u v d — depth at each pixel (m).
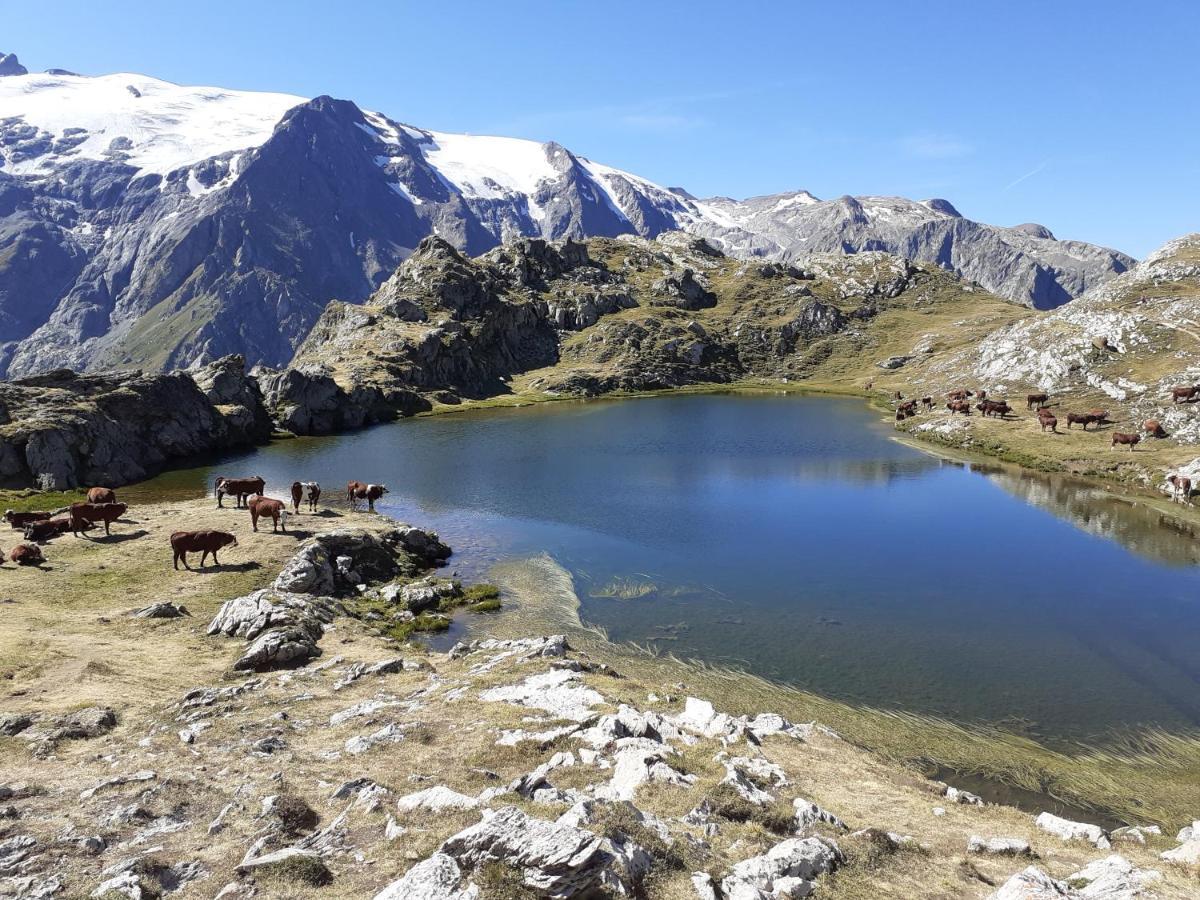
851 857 15.81
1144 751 28.22
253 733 22.56
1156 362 101.12
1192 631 39.72
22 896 12.48
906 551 54.12
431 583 46.19
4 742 20.78
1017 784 25.86
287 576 41.22
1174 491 68.88
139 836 15.42
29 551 42.56
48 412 80.62
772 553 53.59
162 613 35.69
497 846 12.87
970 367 138.88
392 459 94.81
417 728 22.53
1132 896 13.85
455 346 182.75
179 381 105.69
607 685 28.28
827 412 138.25
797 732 26.81
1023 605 43.50
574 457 93.56
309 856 13.68
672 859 14.08
